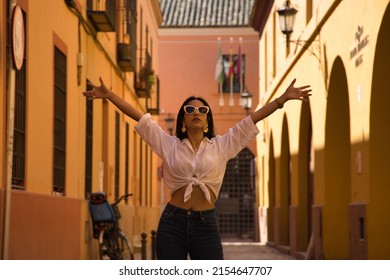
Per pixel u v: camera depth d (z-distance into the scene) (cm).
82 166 1841
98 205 1892
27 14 1281
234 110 4791
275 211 3209
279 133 3100
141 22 3269
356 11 1672
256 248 3297
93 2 1966
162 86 4838
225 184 4675
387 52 1512
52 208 1457
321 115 2088
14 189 1224
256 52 4806
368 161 1575
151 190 3784
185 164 704
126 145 2789
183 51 4847
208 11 4922
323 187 2064
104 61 2198
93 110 2050
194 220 702
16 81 1221
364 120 1608
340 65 1925
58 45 1552
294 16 2319
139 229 3100
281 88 2944
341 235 2039
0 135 1118
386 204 1563
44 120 1420
